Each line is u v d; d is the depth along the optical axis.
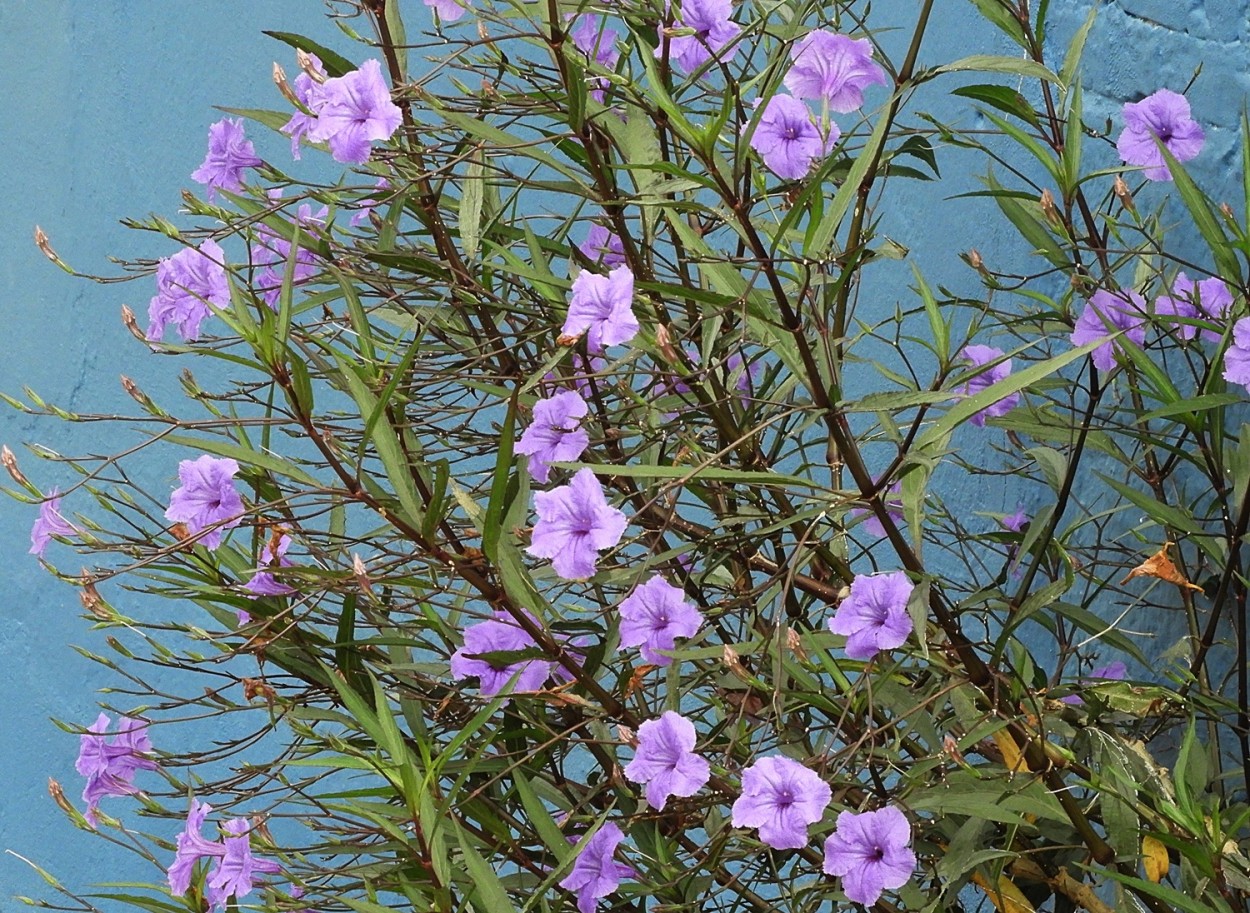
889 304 2.55
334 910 2.12
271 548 2.06
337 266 2.16
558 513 2.01
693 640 2.12
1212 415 2.15
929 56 2.52
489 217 2.21
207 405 2.14
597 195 2.16
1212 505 2.21
